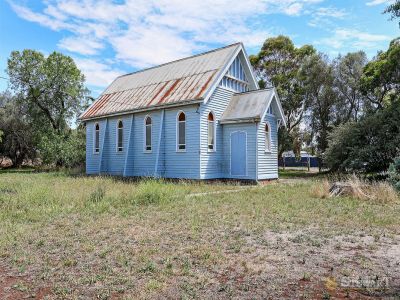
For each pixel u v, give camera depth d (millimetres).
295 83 40125
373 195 13820
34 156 49281
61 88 44281
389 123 21844
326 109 35625
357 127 23141
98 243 7488
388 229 8766
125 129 27000
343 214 10664
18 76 43469
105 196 13711
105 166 28703
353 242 7531
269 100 22234
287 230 8641
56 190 15672
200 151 21375
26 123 48062
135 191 14156
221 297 4730
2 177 27031
